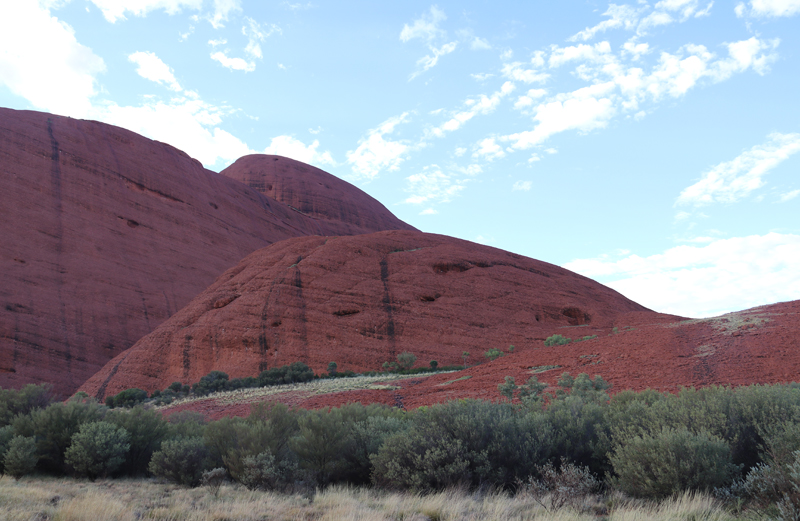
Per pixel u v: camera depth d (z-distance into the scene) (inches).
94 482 423.5
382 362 1983.3
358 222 6269.7
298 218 5423.2
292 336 2102.6
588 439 331.3
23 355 2154.3
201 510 298.4
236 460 398.3
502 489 311.1
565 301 2497.5
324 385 1318.9
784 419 268.4
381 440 396.8
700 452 255.6
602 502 268.8
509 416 359.9
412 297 2338.8
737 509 223.8
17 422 486.6
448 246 2886.3
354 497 337.7
